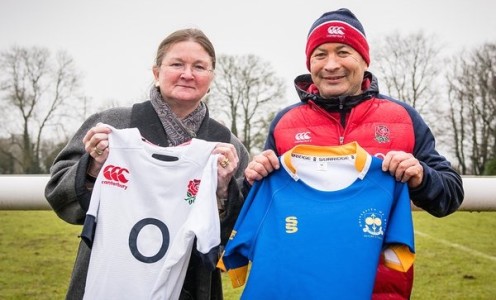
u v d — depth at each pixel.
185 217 1.88
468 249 4.23
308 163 1.83
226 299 3.23
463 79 20.25
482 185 2.75
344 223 1.71
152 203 1.87
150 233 1.85
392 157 1.71
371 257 1.66
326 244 1.69
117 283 1.78
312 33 2.04
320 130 2.01
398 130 1.95
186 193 1.89
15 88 20.50
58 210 1.99
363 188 1.75
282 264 1.69
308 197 1.78
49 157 20.23
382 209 1.70
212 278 2.08
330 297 1.63
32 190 2.77
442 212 1.85
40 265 3.71
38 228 4.98
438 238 4.65
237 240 1.78
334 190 1.77
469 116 19.84
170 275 1.78
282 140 2.08
